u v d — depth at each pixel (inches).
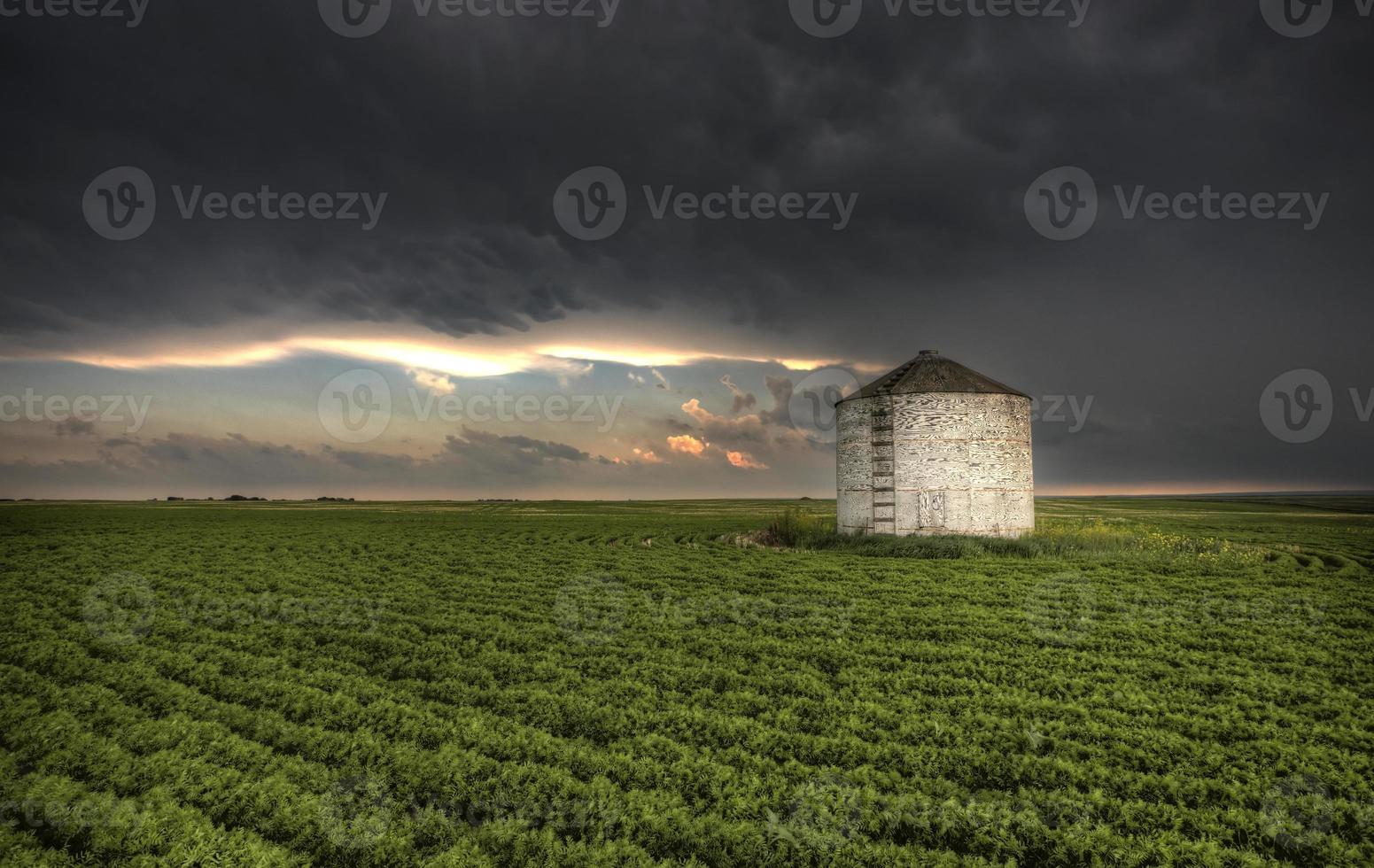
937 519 1562.5
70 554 1497.3
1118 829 411.5
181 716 587.8
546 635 838.5
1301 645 746.2
